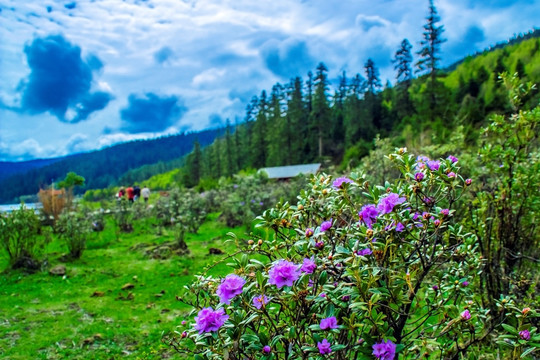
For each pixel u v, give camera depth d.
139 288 5.96
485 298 3.27
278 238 2.32
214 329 1.64
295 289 1.67
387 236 1.89
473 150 5.37
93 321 4.64
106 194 36.62
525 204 3.33
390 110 63.62
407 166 2.03
